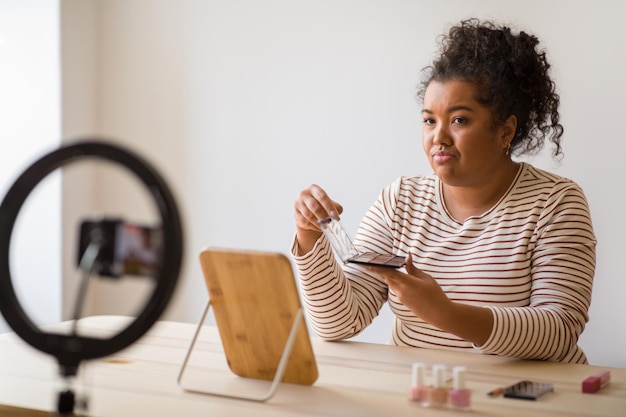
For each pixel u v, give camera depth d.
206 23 3.19
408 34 2.86
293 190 3.07
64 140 3.22
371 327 2.96
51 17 3.19
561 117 2.64
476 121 1.60
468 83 1.59
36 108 3.23
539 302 1.52
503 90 1.60
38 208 3.24
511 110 1.63
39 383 1.16
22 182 0.82
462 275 1.63
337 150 2.99
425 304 1.36
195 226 3.24
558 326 1.44
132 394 1.11
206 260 1.16
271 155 3.10
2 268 0.83
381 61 2.91
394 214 1.76
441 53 1.72
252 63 3.12
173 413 1.02
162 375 1.23
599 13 2.59
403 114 2.88
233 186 3.17
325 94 3.00
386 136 2.91
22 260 3.26
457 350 1.59
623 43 2.56
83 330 1.56
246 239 3.16
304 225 1.54
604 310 2.61
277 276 1.12
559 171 2.65
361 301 1.68
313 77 3.02
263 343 1.18
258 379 1.21
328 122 3.00
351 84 2.96
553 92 1.80
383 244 1.75
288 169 3.08
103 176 3.35
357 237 1.79
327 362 1.36
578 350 1.60
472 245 1.65
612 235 2.60
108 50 3.35
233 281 1.15
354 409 1.05
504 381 1.25
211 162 3.20
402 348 1.50
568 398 1.14
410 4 2.85
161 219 0.81
